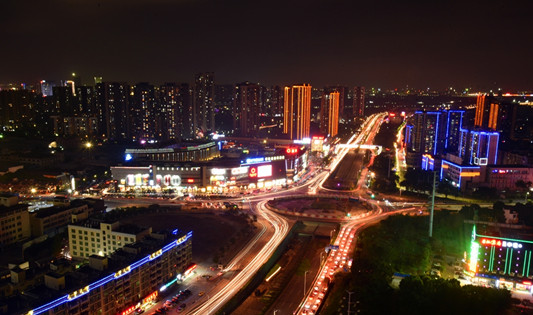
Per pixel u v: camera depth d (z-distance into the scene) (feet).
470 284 655.35
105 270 569.64
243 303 637.71
